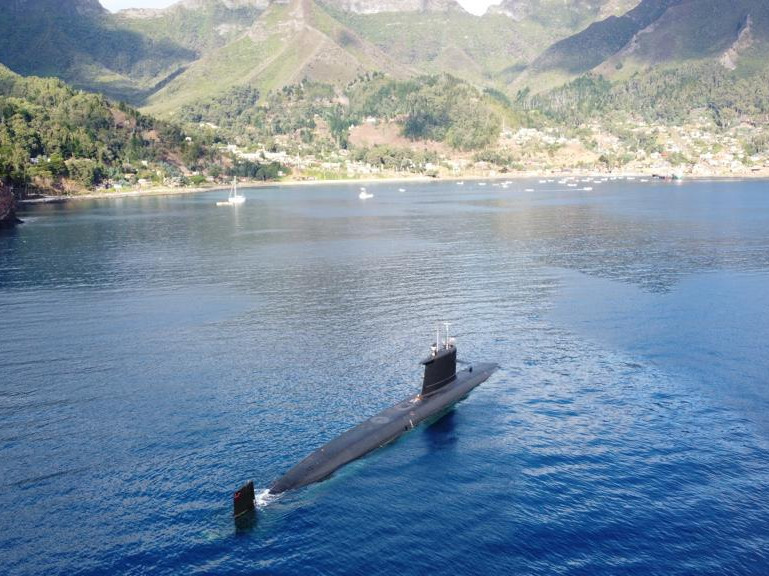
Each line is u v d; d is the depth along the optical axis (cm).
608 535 3409
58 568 3212
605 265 10644
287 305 8206
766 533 3397
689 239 13638
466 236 14888
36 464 4128
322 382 5481
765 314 7406
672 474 3969
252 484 3628
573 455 4228
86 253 12769
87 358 6122
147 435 4506
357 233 15875
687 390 5234
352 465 4116
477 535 3434
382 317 7538
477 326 7100
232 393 5244
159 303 8362
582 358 6012
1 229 17012
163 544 3378
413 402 4853
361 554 3300
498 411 4897
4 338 6775
